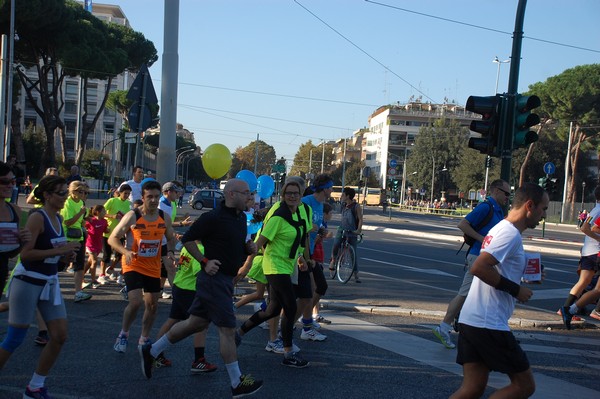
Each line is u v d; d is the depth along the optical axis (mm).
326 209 9086
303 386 5500
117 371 5738
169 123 12852
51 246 4805
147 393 5145
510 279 4012
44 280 4746
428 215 63719
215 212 5199
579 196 65812
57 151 81062
